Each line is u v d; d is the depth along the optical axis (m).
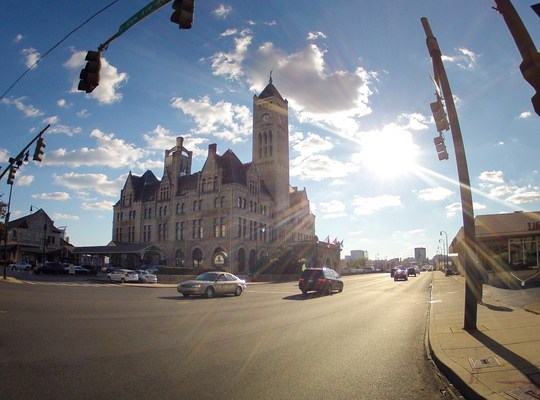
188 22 8.81
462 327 11.68
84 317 13.53
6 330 10.50
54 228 87.12
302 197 91.56
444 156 13.50
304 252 73.94
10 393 5.77
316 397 5.92
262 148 82.31
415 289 34.31
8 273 51.41
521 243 38.47
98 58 11.65
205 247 67.06
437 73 12.20
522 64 5.51
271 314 16.06
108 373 6.90
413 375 7.29
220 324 12.99
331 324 13.54
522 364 7.18
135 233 77.88
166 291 30.45
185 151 81.69
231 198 65.75
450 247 66.31
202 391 6.07
